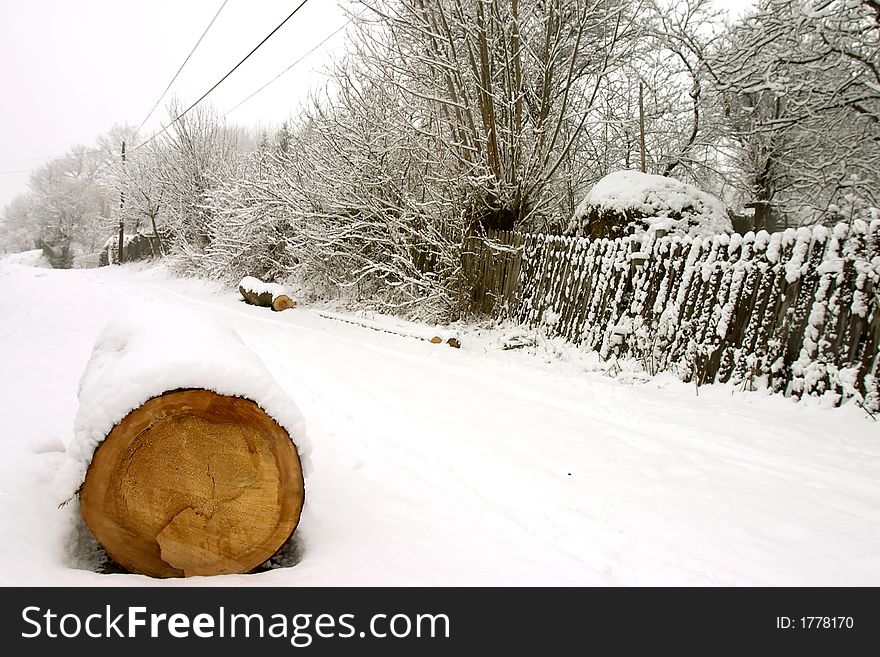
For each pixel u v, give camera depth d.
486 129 10.63
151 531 2.46
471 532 3.20
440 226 11.92
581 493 3.85
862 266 5.21
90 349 7.36
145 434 2.41
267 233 17.42
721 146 14.77
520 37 10.48
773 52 12.00
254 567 2.58
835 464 4.28
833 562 3.06
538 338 8.98
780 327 5.77
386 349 9.02
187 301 16.30
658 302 7.05
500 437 4.93
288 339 9.74
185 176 25.91
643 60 14.17
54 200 57.34
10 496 2.96
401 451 4.47
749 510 3.62
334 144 13.49
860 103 11.53
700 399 5.98
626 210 8.66
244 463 2.53
